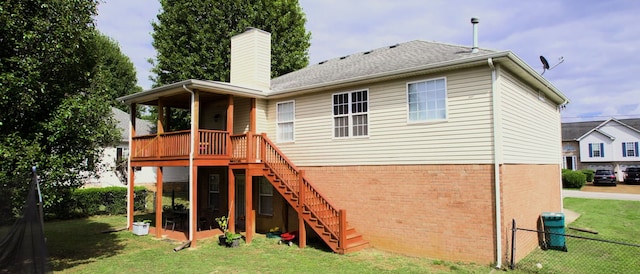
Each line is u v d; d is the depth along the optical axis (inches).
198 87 460.8
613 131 1562.5
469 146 359.6
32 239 271.3
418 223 390.0
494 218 340.8
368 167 434.3
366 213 432.5
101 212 729.6
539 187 454.9
